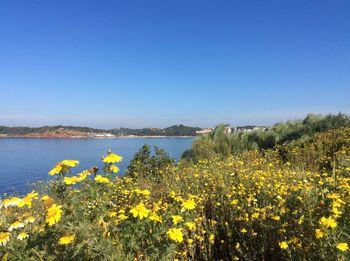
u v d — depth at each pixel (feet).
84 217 9.02
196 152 38.50
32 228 9.51
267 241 12.67
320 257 9.82
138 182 24.93
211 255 13.35
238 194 16.31
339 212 10.30
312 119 44.55
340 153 26.21
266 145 40.98
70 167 9.91
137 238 9.38
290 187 15.49
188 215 11.90
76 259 8.13
